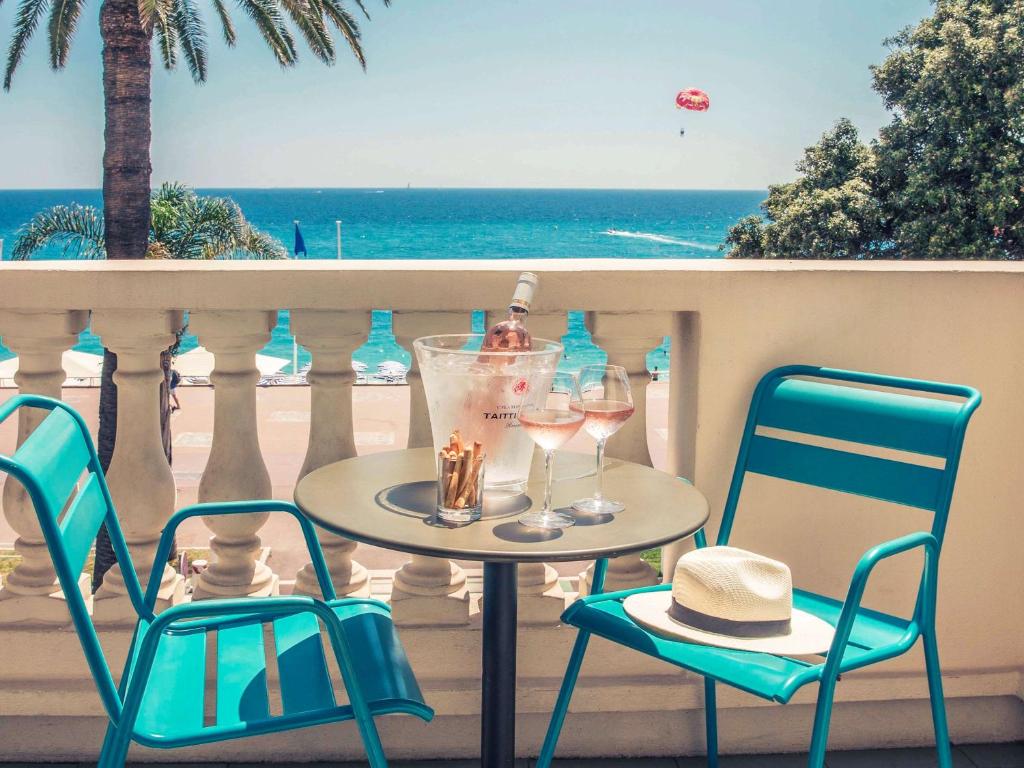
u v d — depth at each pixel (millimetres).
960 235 23422
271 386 37312
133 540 2494
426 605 2512
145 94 12367
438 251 130125
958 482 2615
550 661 2562
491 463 1884
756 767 2531
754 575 1821
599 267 2479
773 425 2354
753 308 2498
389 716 2500
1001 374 2576
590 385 1893
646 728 2570
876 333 2533
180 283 2389
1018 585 2676
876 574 2631
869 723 2627
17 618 2449
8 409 1732
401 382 37594
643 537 1641
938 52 23594
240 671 1828
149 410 2477
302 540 17344
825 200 24797
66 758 2443
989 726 2666
